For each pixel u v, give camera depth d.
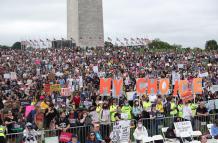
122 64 64.62
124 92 34.19
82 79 42.94
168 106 28.00
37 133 21.98
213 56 80.50
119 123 24.23
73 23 88.69
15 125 22.77
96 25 87.88
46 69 58.72
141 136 24.58
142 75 48.09
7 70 55.91
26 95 33.56
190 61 74.25
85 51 81.94
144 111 26.69
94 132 22.72
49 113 24.12
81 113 24.27
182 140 25.50
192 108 28.86
